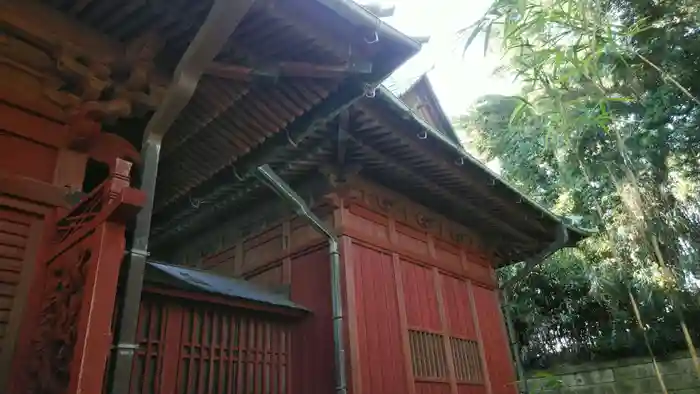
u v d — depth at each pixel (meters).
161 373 5.05
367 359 6.40
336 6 3.44
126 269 3.08
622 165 5.57
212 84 4.10
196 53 3.30
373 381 6.33
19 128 3.47
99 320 2.42
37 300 3.16
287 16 3.56
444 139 6.83
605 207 10.55
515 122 4.83
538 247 10.94
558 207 12.60
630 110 8.29
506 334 10.12
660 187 7.63
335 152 6.59
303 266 7.30
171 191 5.73
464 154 7.23
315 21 3.63
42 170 3.52
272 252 7.89
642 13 7.62
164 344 5.18
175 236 9.08
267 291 7.19
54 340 2.76
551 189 12.88
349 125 6.10
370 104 5.82
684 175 9.14
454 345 8.27
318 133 6.18
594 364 12.34
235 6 3.04
